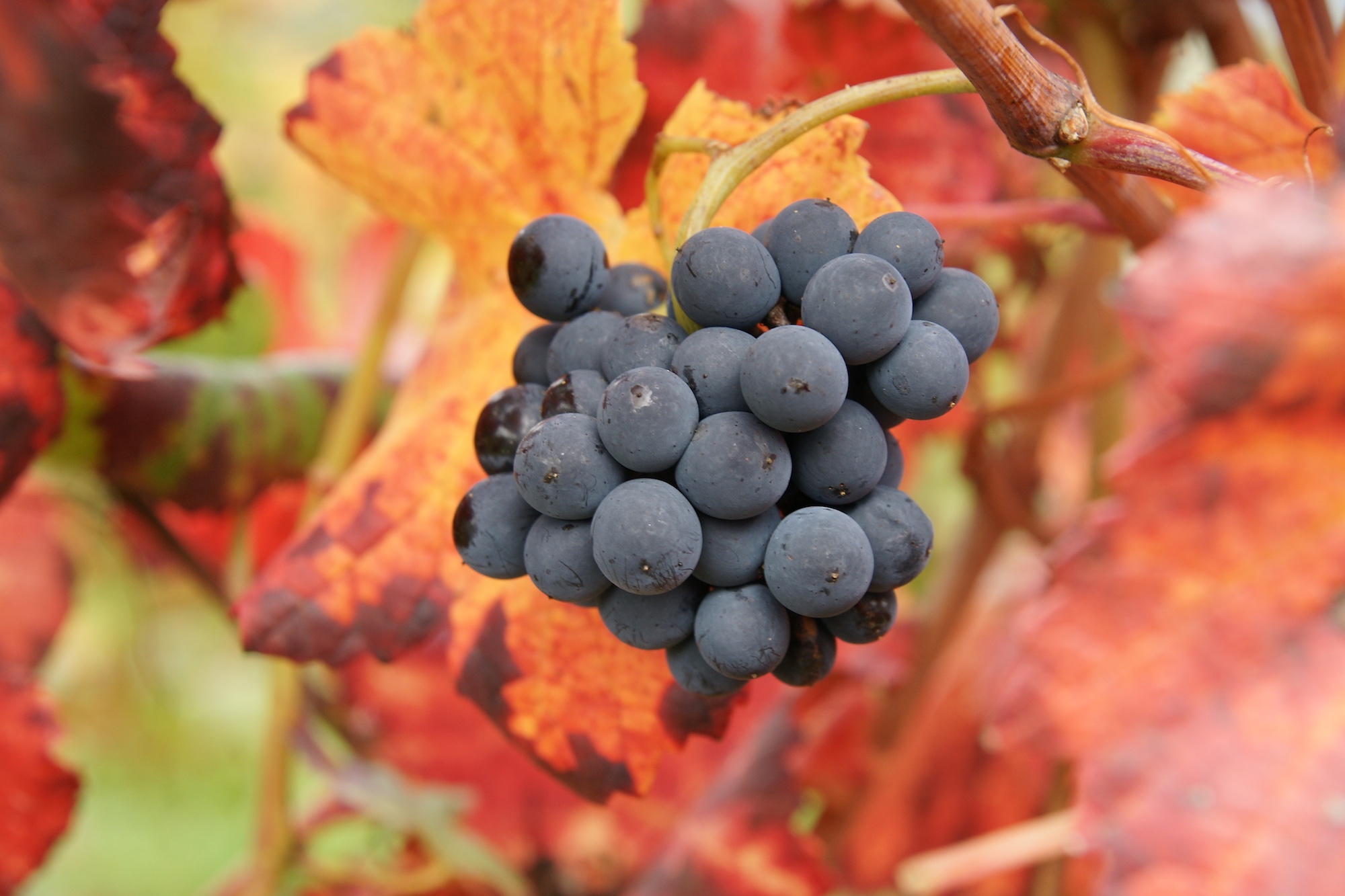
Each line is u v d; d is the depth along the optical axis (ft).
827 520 0.89
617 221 1.17
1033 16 1.46
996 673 1.74
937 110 1.57
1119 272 1.72
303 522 1.47
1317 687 0.87
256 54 3.31
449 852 1.63
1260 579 0.87
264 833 1.59
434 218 1.23
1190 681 0.89
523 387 0.97
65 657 2.83
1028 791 1.76
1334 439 0.84
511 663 1.15
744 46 1.60
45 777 1.40
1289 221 0.79
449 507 1.19
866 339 0.88
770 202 1.07
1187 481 0.87
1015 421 1.77
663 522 0.86
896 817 1.76
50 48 0.87
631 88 1.13
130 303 0.99
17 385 1.22
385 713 1.87
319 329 2.28
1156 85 1.53
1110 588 0.89
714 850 1.61
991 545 1.74
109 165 0.92
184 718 3.10
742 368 0.87
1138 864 0.88
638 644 0.95
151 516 1.69
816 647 0.94
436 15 1.17
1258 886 0.87
